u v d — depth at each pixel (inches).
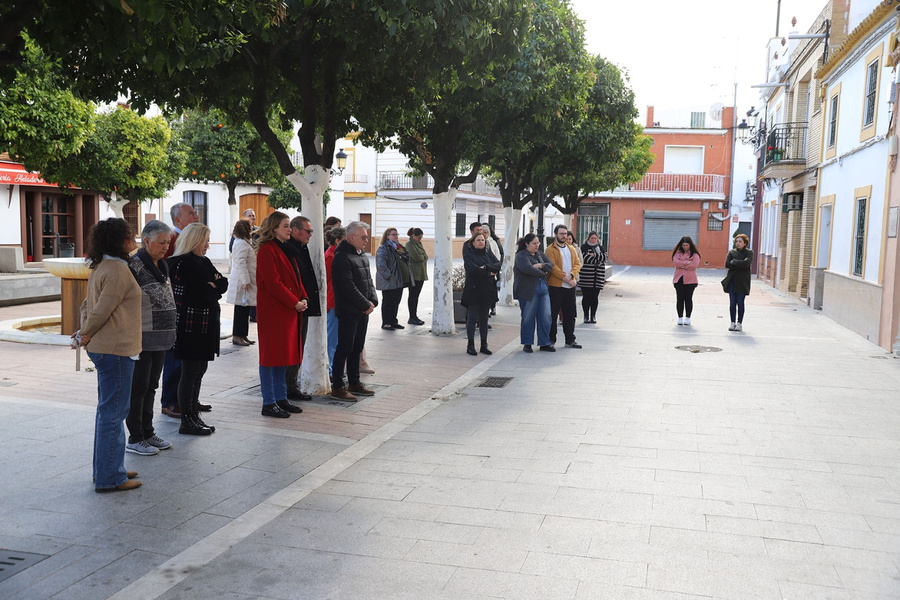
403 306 674.2
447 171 480.1
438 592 143.3
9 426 248.4
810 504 191.2
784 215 946.7
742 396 319.6
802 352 442.9
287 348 271.1
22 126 481.1
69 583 144.3
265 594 141.9
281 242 270.7
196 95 302.0
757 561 157.5
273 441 242.8
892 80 480.1
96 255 188.9
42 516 176.4
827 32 712.4
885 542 167.8
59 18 159.9
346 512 183.6
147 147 760.3
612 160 681.6
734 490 201.2
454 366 385.1
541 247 815.7
